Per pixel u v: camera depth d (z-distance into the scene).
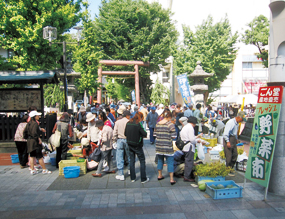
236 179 6.08
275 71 5.11
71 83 18.45
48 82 10.39
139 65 27.61
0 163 7.86
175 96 38.19
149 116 11.12
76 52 16.88
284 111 5.02
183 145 5.88
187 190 5.37
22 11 11.25
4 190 5.38
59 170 6.50
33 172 6.58
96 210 4.39
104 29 29.28
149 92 35.50
